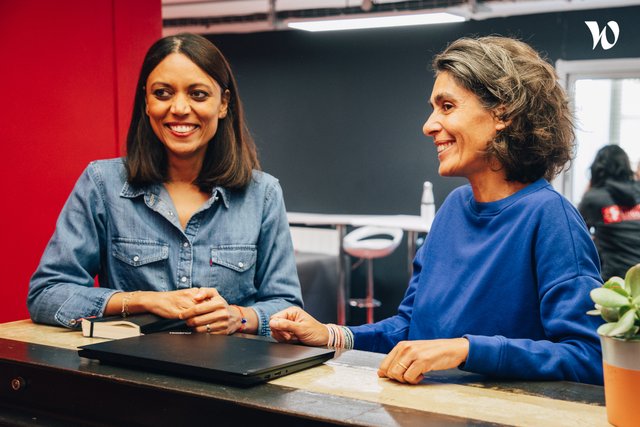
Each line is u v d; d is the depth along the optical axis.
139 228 2.04
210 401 1.26
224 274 2.04
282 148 9.04
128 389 1.36
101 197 2.06
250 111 9.18
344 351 1.61
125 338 1.62
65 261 2.01
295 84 8.91
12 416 1.50
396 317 1.86
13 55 3.53
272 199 2.14
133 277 2.04
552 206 1.53
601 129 8.27
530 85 1.55
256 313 1.95
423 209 7.36
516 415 1.17
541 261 1.51
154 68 1.94
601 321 1.46
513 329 1.56
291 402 1.22
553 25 7.80
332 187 8.83
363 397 1.26
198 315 1.79
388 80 8.46
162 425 1.32
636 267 1.10
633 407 1.08
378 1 6.98
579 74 7.75
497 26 8.02
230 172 2.06
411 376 1.33
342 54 8.66
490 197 1.63
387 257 8.64
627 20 7.49
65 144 3.51
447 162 1.61
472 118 1.57
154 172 2.04
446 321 1.62
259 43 9.05
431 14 6.77
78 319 1.87
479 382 1.37
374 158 8.59
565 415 1.17
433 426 1.11
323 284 7.33
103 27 3.58
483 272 1.58
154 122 1.98
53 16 3.48
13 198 3.58
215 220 2.06
